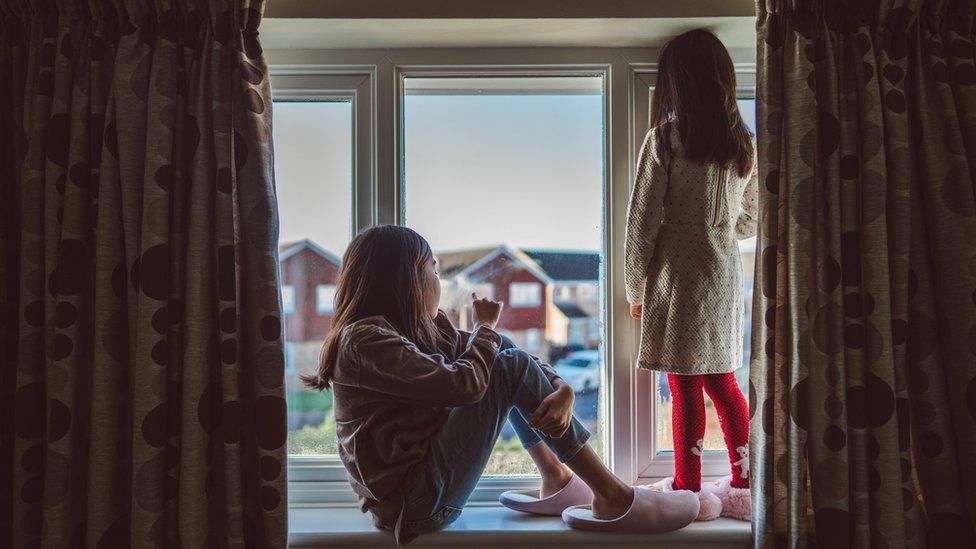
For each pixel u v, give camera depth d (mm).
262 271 1487
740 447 1651
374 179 1780
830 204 1483
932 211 1508
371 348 1424
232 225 1494
